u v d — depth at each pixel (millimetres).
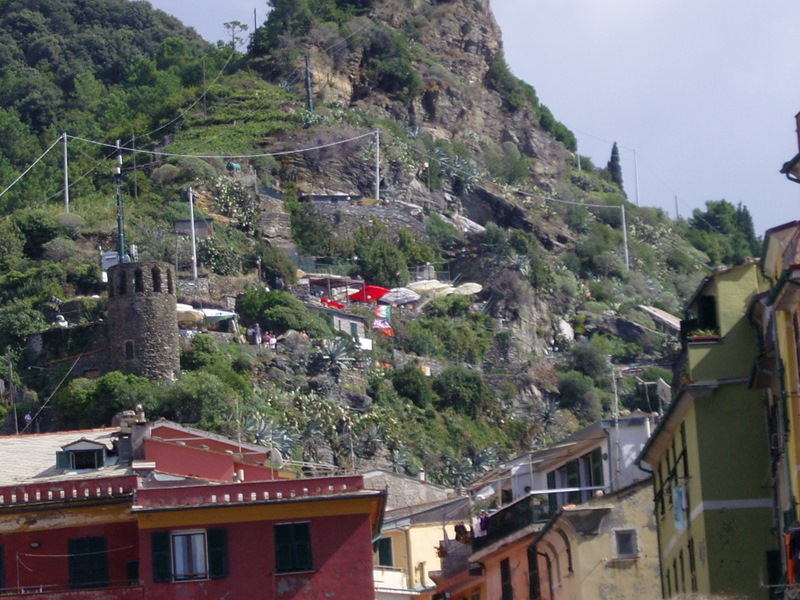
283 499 67375
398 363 187500
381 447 165125
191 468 77688
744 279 60000
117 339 160500
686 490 60312
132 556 68312
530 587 77062
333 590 66812
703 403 58719
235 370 168125
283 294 184000
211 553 66938
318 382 171750
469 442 178000
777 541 55594
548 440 185125
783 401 49750
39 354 165125
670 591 64625
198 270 188875
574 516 68875
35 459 76562
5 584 68062
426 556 93375
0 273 184500
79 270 180750
